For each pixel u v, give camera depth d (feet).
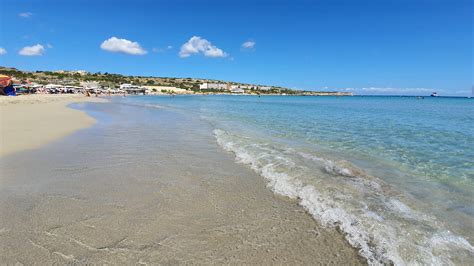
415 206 15.46
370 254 10.94
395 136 41.34
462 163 25.46
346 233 12.55
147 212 14.64
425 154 29.19
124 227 12.99
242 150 29.68
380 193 17.33
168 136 38.93
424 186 19.02
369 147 32.81
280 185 18.85
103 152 28.02
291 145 33.45
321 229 13.01
